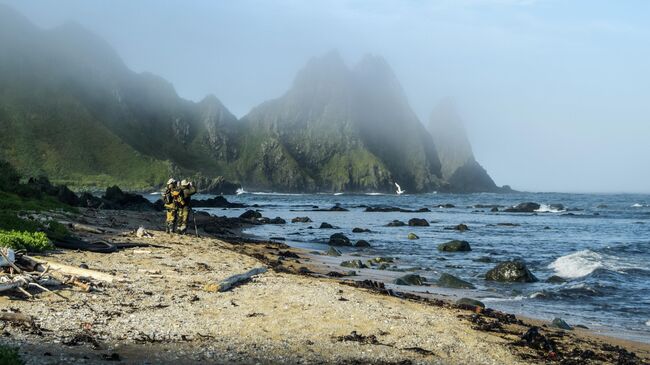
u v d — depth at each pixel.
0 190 41.69
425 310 15.27
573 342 13.77
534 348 12.42
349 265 28.55
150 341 10.29
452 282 23.52
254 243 36.72
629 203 150.12
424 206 136.12
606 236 51.84
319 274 24.16
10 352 7.98
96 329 10.70
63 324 10.80
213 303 13.70
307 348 10.69
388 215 91.69
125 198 73.12
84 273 15.17
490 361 10.95
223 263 21.33
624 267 28.14
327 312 13.44
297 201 171.00
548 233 55.41
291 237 47.69
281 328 11.95
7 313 10.93
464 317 14.91
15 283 12.70
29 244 18.66
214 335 11.07
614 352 13.14
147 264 19.17
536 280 25.44
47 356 8.81
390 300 16.33
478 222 74.12
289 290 15.75
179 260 20.97
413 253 36.72
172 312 12.51
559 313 18.44
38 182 57.41
